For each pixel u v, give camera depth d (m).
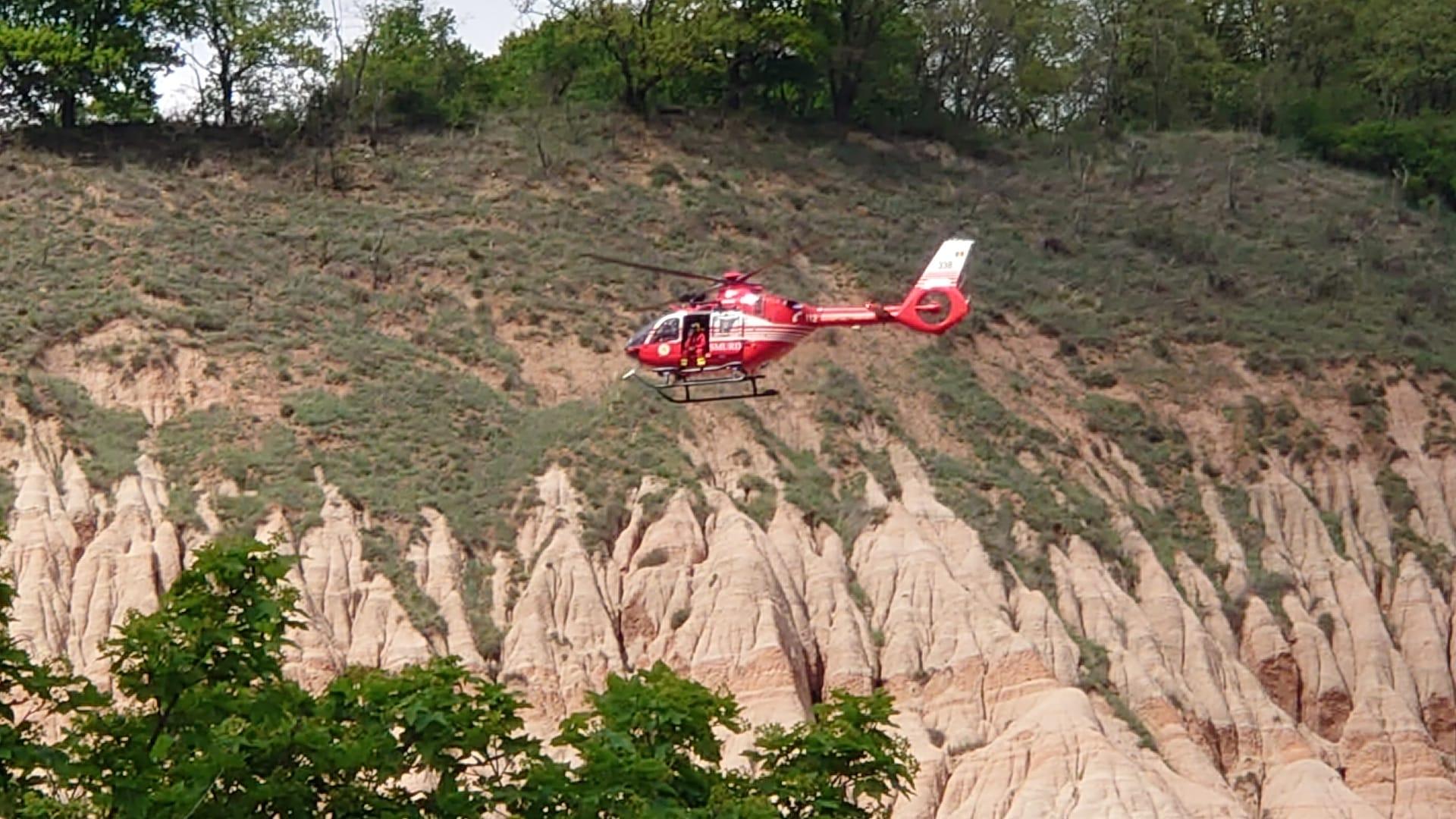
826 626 84.88
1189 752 83.81
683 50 122.75
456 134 117.12
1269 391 104.56
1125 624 89.12
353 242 104.69
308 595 81.88
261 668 43.16
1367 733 89.56
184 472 86.06
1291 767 85.56
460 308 100.62
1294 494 99.00
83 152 110.56
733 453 91.88
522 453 90.38
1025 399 101.62
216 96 117.50
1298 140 135.12
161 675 42.34
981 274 110.69
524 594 83.44
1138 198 123.69
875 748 52.31
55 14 116.69
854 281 108.44
